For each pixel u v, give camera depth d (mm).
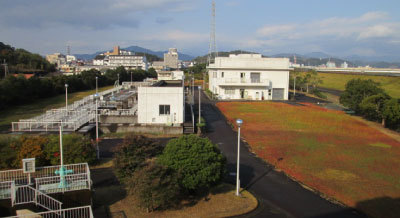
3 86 40594
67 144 17641
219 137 27203
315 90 64812
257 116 38344
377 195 15336
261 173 18281
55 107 41344
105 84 74375
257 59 57125
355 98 38688
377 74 94438
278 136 27719
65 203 12164
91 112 30953
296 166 19594
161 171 12383
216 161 13953
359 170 19031
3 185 12664
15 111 37844
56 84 55312
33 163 11781
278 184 16625
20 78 45062
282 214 13148
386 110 30891
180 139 14086
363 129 31438
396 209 13820
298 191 15711
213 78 60438
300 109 44594
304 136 27875
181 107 28531
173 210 12969
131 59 148875
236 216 12781
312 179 17406
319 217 12961
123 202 13578
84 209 11836
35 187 12258
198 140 14039
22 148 16922
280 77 57625
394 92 62781
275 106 47625
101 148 22516
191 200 14031
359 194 15422
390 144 25672
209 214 12766
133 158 14055
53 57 190750
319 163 20266
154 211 12773
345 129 31250
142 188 11805
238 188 14820
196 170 13297
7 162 16750
